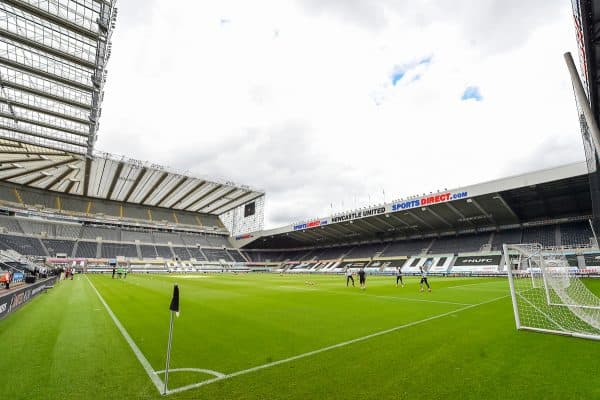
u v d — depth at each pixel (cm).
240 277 3878
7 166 4284
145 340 621
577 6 765
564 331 663
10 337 636
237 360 492
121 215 6425
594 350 527
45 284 1689
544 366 448
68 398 354
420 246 5194
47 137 3123
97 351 541
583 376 409
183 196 6197
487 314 913
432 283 2442
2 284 1878
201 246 7012
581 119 727
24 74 2388
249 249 7650
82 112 2873
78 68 2402
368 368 448
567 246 3347
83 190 5734
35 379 411
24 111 2794
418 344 577
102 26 2084
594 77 902
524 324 758
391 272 4628
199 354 525
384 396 355
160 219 6938
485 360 477
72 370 445
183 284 2336
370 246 6084
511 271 762
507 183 3253
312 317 889
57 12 1995
